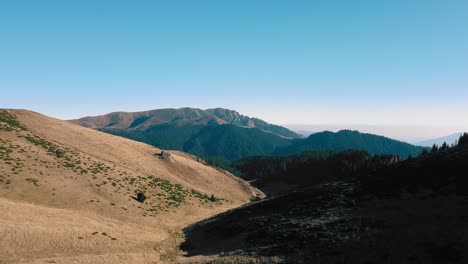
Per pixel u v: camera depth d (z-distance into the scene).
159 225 65.12
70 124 129.62
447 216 35.44
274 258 36.28
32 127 102.38
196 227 65.12
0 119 95.81
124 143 131.50
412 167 57.91
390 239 33.00
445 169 50.75
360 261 30.05
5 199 51.91
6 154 69.19
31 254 36.34
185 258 45.12
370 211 44.47
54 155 80.25
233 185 144.62
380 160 111.69
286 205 61.62
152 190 85.69
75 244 41.97
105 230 50.69
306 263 32.94
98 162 88.56
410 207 41.78
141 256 43.28
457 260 26.19
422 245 29.78
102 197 67.81
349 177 79.94
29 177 63.09
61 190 63.66
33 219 45.84
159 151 146.62
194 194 102.38
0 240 36.84
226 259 39.78
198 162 171.75
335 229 40.22
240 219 61.19
